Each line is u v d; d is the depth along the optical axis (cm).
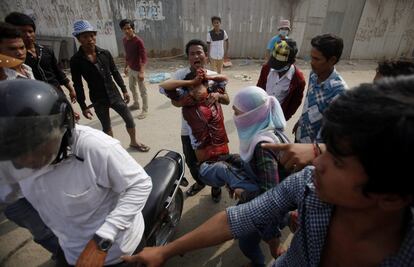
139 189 133
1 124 88
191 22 932
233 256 243
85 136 116
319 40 224
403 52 1152
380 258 69
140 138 443
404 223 67
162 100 605
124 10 873
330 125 56
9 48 244
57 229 142
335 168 59
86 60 327
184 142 282
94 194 124
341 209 73
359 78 863
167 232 234
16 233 263
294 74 292
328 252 81
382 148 48
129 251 149
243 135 171
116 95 362
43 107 92
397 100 49
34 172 101
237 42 992
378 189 53
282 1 950
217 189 293
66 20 845
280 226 186
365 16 1030
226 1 920
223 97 261
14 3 802
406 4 1040
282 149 108
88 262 120
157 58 959
